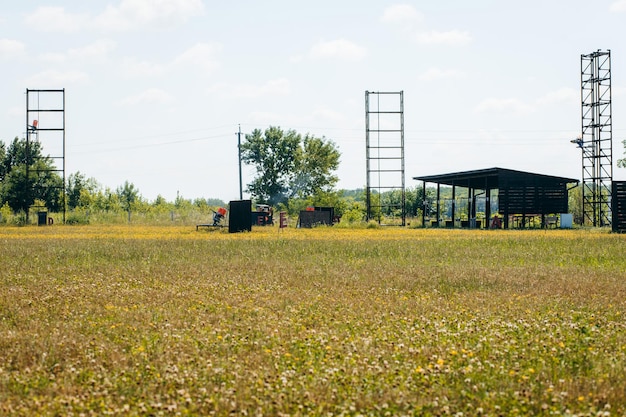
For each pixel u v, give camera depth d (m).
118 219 71.94
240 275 19.41
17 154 105.00
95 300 14.91
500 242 32.06
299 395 7.73
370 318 12.55
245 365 9.11
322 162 108.50
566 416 7.02
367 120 76.31
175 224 66.69
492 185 71.19
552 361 9.23
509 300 14.73
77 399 7.60
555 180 58.66
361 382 8.22
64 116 76.50
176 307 13.92
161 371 8.70
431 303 14.34
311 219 60.66
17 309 13.69
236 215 48.03
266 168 108.50
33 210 86.38
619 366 8.91
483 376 8.51
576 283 17.39
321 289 16.59
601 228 56.50
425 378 8.32
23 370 8.80
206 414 7.24
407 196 97.25
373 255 25.81
